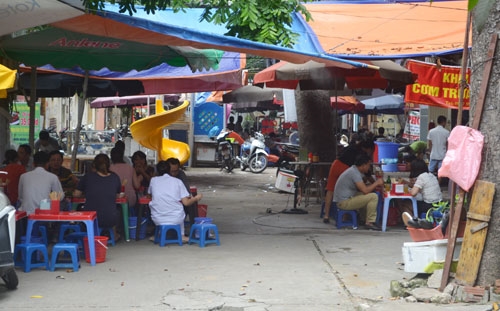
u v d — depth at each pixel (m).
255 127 41.19
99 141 19.28
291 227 11.64
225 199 16.22
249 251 9.28
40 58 12.20
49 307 6.33
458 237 6.73
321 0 12.21
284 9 9.06
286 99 17.78
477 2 2.40
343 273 7.87
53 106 35.78
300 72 12.15
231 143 25.64
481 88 6.29
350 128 35.53
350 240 10.27
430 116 22.12
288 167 17.28
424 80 12.59
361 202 11.30
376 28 11.21
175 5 9.31
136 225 10.18
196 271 7.96
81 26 8.40
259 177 22.95
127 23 8.20
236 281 7.45
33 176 9.10
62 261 8.39
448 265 6.51
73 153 15.28
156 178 9.88
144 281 7.42
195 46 9.30
